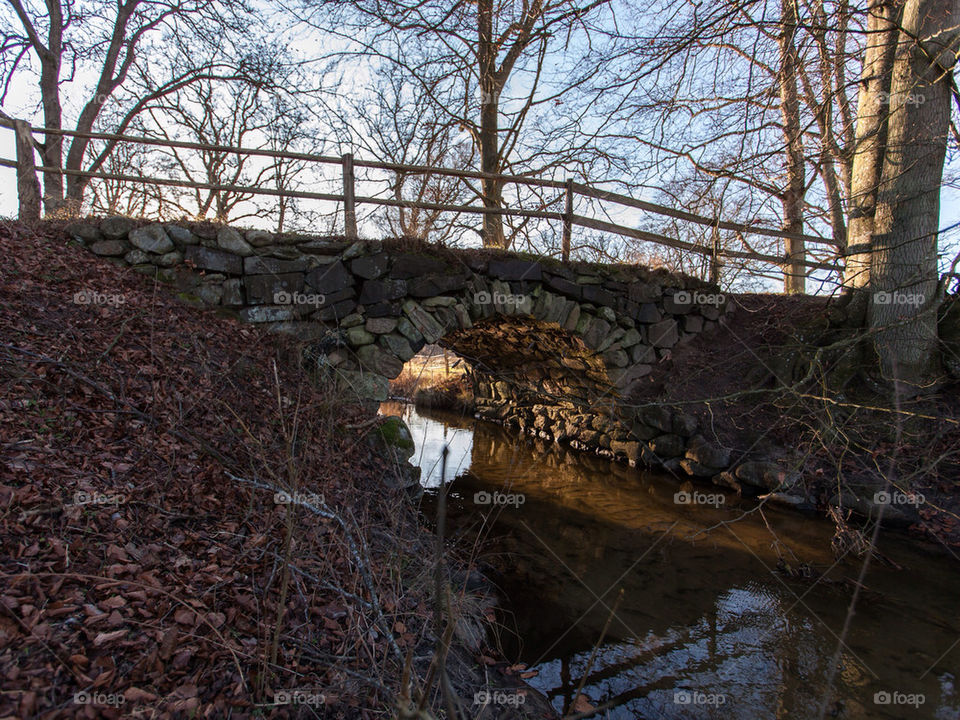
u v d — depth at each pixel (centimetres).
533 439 1006
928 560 453
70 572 216
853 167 677
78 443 294
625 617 374
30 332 358
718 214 705
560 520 562
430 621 301
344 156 558
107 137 522
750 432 663
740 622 370
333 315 540
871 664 324
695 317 770
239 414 397
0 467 250
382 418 529
